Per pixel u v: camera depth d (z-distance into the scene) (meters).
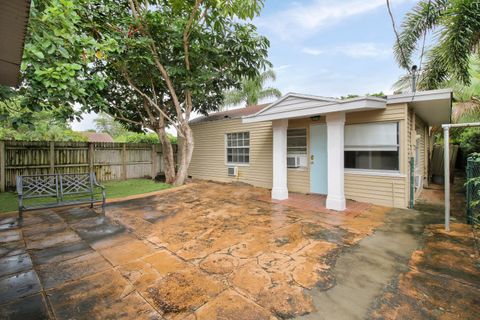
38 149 7.91
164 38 7.31
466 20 5.63
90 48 4.97
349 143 6.20
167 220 4.69
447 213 3.99
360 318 1.96
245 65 8.44
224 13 4.60
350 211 5.22
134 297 2.24
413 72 6.03
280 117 6.09
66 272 2.70
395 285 2.43
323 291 2.33
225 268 2.79
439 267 2.78
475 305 2.11
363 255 3.11
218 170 9.97
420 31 7.12
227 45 7.84
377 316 1.98
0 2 1.58
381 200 5.70
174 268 2.79
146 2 7.22
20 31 1.96
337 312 2.03
